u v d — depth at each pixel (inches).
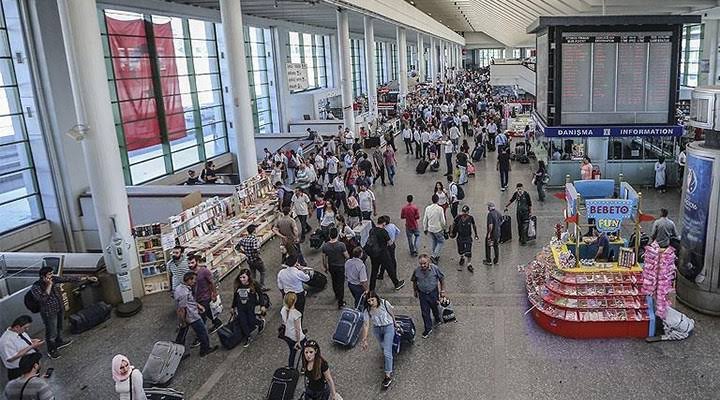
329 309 389.7
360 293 349.7
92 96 404.2
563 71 582.9
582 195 396.8
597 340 328.2
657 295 322.3
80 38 395.5
